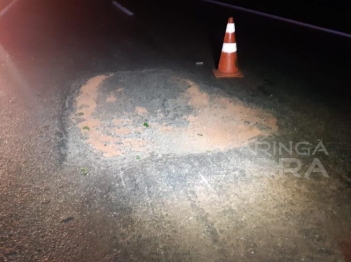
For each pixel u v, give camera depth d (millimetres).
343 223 3199
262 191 3543
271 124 4637
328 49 7125
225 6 10422
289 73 6098
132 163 3930
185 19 9203
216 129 4527
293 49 7145
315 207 3361
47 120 4742
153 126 4590
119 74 6047
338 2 9961
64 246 2996
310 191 3549
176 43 7500
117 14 9641
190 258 2893
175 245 3002
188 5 10602
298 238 3061
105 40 7668
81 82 5762
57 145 4234
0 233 3100
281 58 6719
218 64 6363
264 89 5543
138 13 9727
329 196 3490
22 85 5660
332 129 4555
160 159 3986
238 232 3111
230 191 3543
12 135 4430
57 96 5336
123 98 5266
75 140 4324
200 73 6082
